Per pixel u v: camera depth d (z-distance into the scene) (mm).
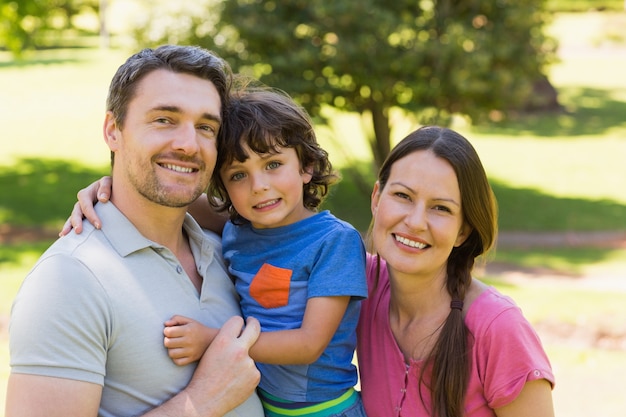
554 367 6621
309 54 12438
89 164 18891
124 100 2393
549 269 11555
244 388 2365
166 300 2391
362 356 2695
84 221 2412
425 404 2479
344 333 2646
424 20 13023
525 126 25844
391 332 2594
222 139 2641
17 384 2137
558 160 21156
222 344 2367
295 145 2703
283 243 2695
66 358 2148
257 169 2652
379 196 2625
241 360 2365
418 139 2475
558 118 27234
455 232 2432
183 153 2365
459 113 13359
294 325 2594
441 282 2523
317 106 13281
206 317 2506
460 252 2568
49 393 2125
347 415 2625
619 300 8297
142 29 13094
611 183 18828
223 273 2734
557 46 13578
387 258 2482
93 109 25219
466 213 2461
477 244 2553
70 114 24422
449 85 12742
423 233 2410
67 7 29406
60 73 32094
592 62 39188
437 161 2418
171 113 2369
